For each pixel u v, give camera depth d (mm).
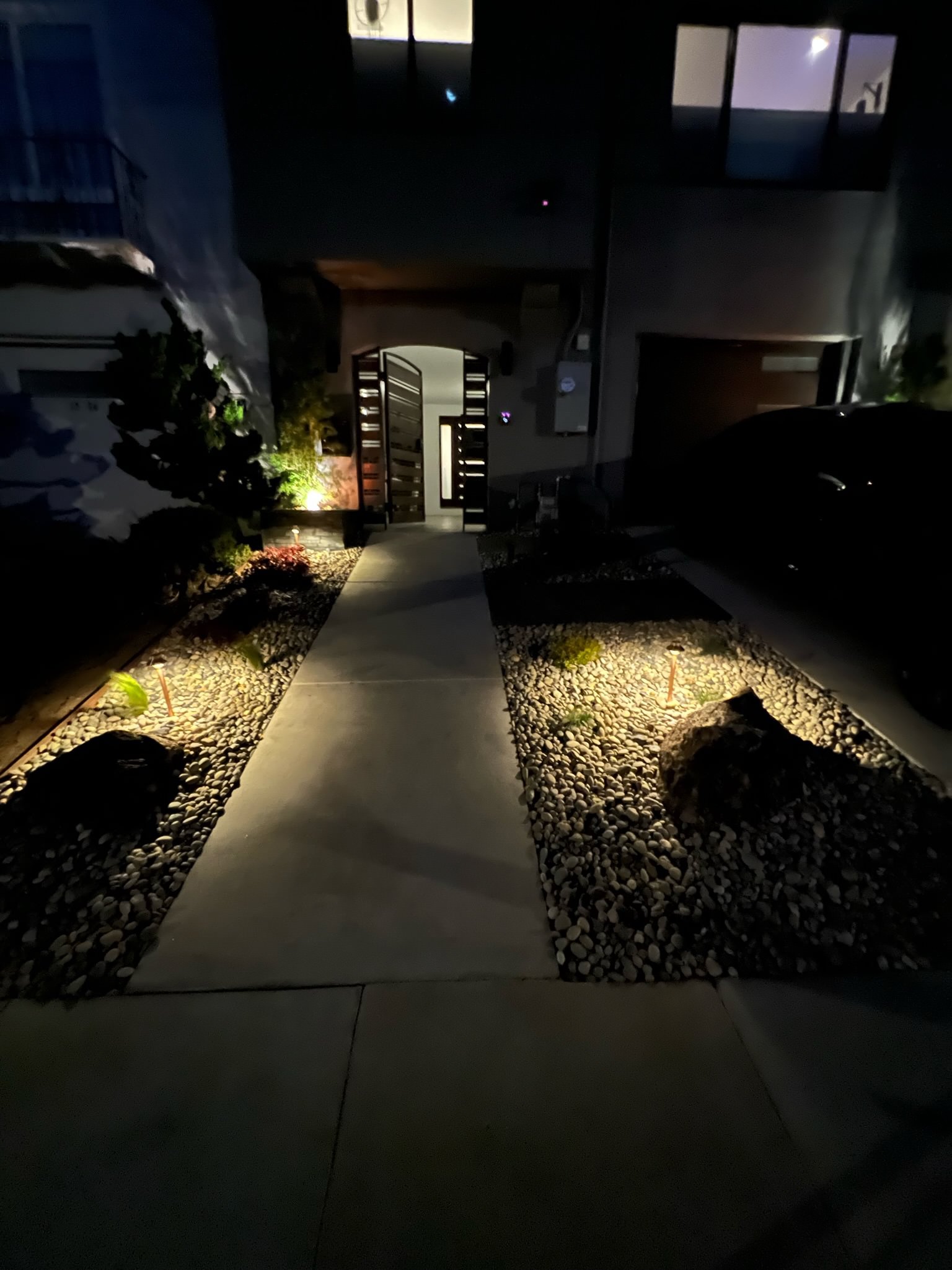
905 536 4355
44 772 3146
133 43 6938
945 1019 2223
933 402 7770
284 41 6785
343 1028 2195
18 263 7227
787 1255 1606
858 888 2760
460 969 2416
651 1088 2006
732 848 2963
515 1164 1802
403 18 6785
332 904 2705
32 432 8000
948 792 3297
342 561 7578
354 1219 1683
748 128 7695
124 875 2830
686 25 7242
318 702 4305
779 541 5812
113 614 5777
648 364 8594
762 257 7906
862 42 7422
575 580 6852
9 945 2521
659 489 9094
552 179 7121
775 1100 1970
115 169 7145
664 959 2459
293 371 7984
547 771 3516
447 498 10984
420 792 3393
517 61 6945
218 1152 1838
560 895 2744
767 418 6766
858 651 4957
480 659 4934
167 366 6000
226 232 7551
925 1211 1690
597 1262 1597
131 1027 2205
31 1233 1663
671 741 3432
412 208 7145
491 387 8508
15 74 7059
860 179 7902
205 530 6523
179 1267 1594
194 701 4312
